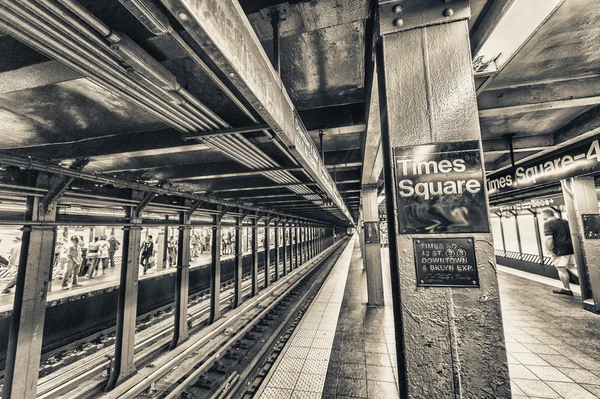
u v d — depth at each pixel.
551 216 8.04
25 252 2.59
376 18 1.47
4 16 0.73
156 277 7.96
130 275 3.67
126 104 2.15
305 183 3.88
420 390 1.16
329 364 3.64
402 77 1.35
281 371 3.50
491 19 1.68
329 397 2.96
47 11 0.74
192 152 3.18
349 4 1.47
